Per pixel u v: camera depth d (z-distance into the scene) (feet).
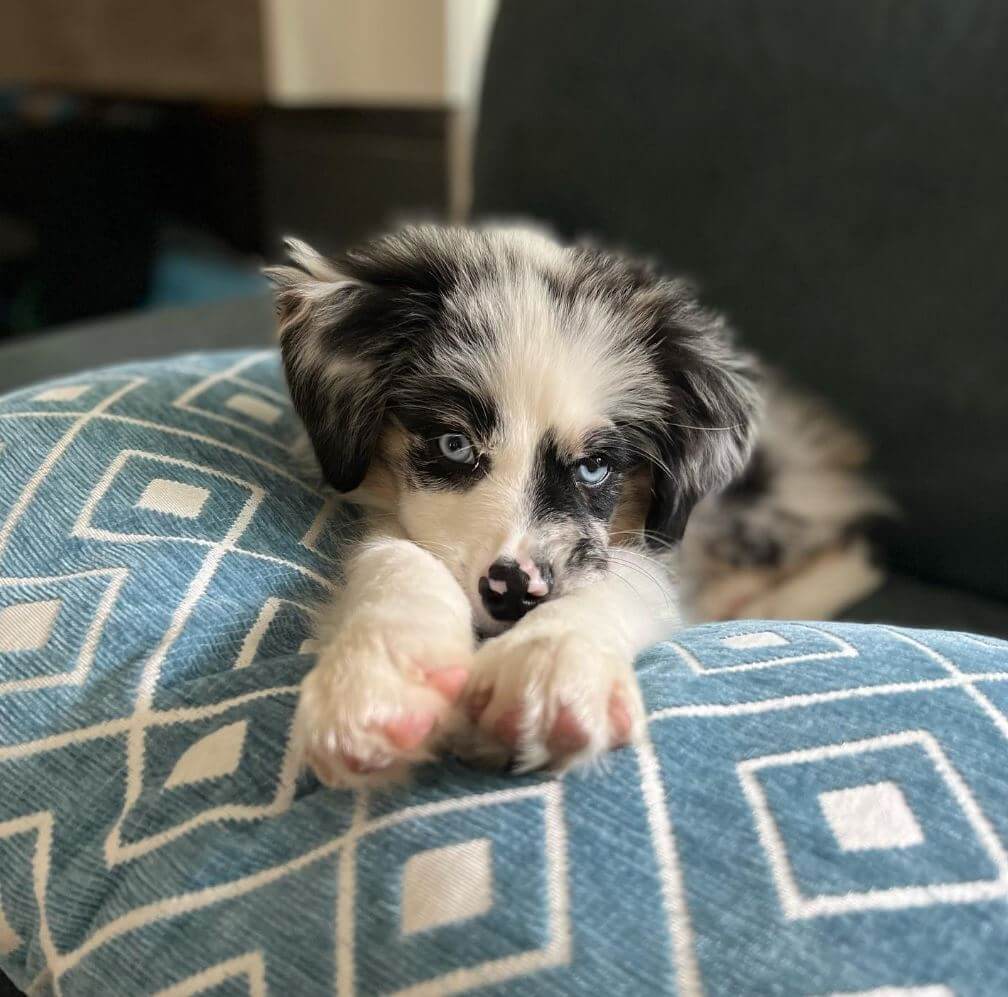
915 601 1.82
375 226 3.82
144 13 3.90
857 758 0.81
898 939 0.67
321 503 1.34
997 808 0.77
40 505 1.14
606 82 2.17
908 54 1.83
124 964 0.80
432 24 3.29
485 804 0.79
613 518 1.42
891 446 1.89
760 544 1.86
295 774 0.86
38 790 0.93
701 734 0.84
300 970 0.73
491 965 0.69
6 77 4.50
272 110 4.13
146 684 0.96
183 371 1.52
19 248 4.02
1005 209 1.74
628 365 1.38
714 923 0.69
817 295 1.94
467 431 1.30
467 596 1.14
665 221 2.13
